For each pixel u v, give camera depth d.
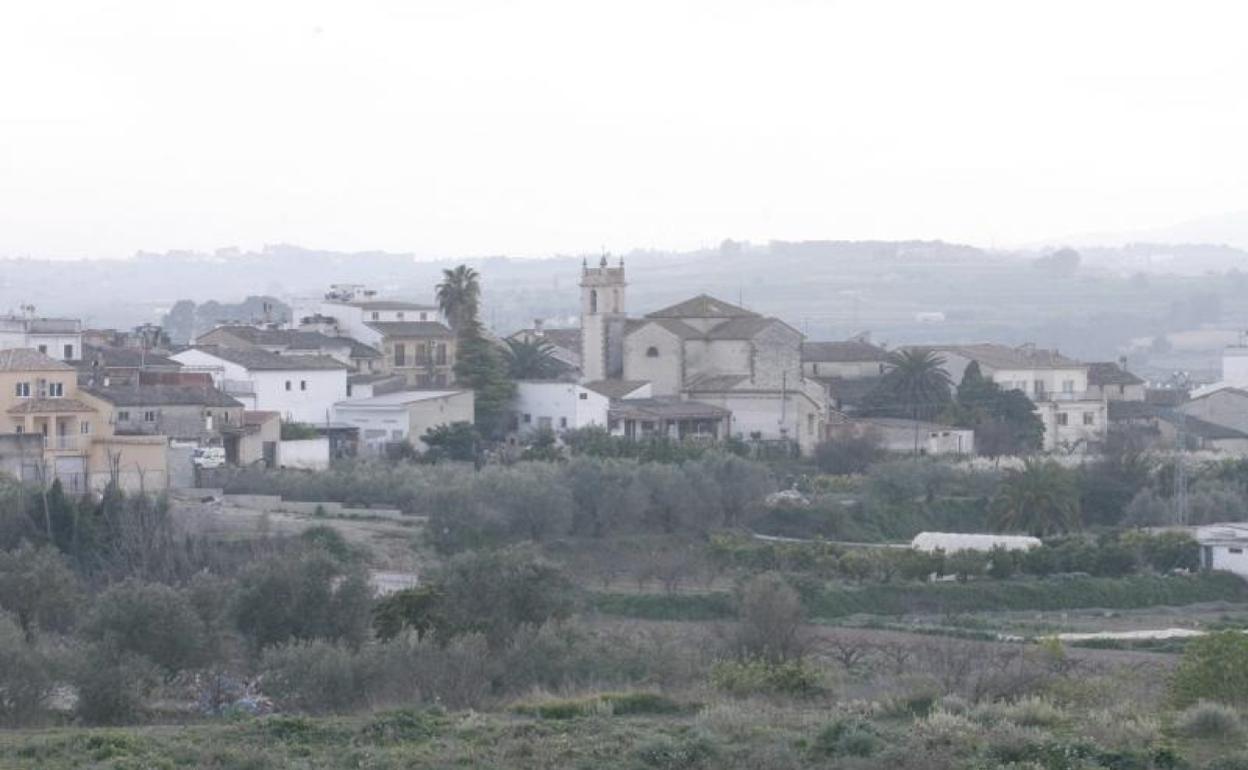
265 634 114.75
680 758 72.06
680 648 113.56
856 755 72.31
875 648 131.00
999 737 73.38
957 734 74.12
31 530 159.75
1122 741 74.75
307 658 95.94
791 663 103.56
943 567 184.75
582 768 71.44
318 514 194.00
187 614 105.75
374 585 131.75
